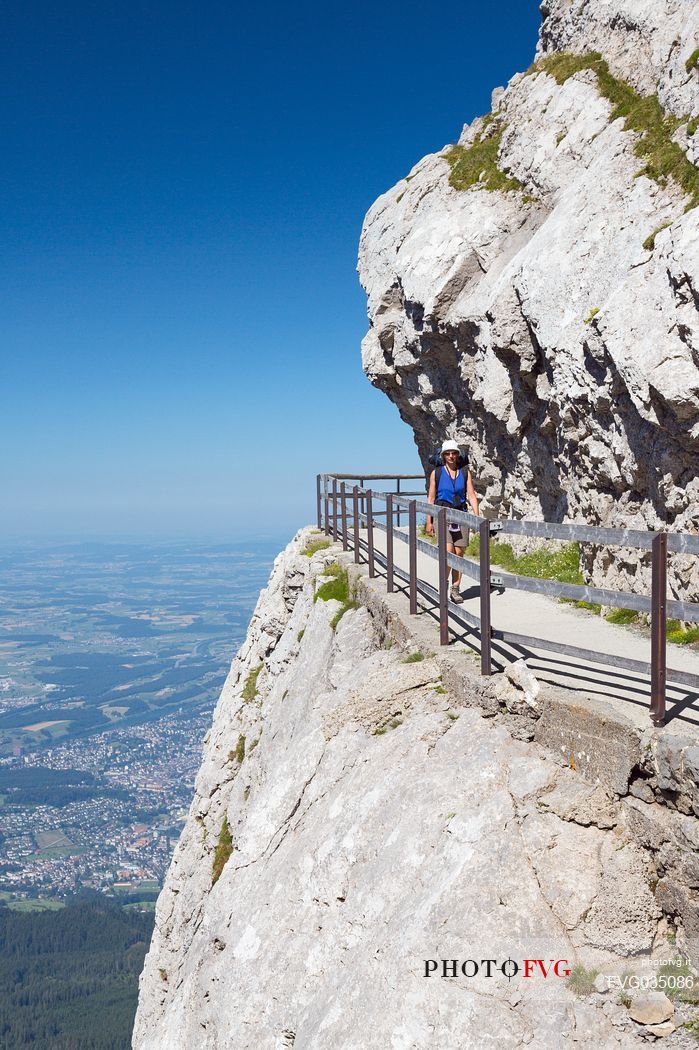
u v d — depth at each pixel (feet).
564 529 21.53
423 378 61.36
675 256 30.37
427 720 25.39
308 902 22.89
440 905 18.10
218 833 51.31
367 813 23.31
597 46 50.75
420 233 57.62
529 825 19.04
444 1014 16.34
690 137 35.73
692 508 29.76
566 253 40.55
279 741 44.47
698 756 16.35
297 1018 19.80
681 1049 14.89
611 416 35.40
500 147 56.34
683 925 16.61
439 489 37.81
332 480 64.39
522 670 22.80
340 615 45.62
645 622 32.35
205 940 27.73
